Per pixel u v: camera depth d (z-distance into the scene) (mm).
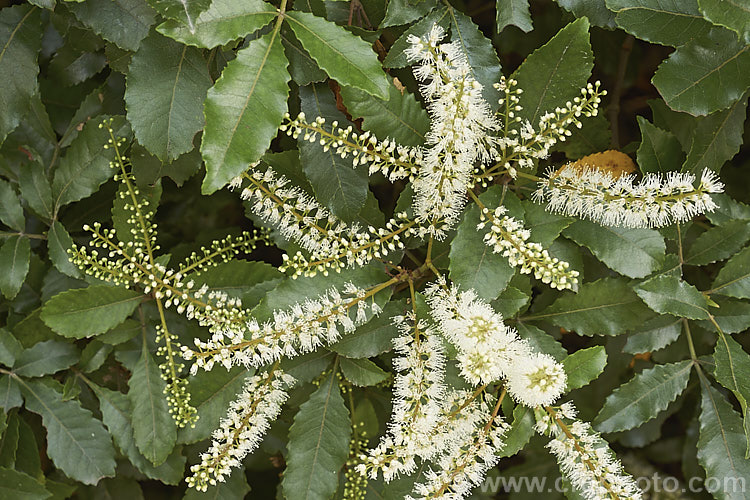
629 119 1046
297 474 954
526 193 933
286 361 954
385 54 956
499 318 905
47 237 967
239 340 906
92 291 938
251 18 878
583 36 904
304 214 931
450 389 936
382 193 1024
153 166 941
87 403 980
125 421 965
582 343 1019
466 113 882
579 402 989
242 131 865
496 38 1028
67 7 921
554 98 917
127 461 1001
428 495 914
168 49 909
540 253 902
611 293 946
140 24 918
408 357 923
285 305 925
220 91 865
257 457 1018
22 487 955
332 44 880
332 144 914
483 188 941
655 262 925
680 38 908
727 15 884
